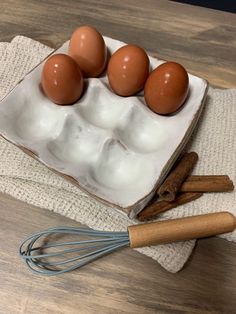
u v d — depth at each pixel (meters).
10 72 0.36
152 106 0.30
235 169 0.31
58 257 0.28
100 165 0.29
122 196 0.27
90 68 0.31
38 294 0.26
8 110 0.30
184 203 0.29
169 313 0.26
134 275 0.27
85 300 0.26
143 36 0.39
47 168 0.29
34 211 0.30
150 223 0.27
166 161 0.28
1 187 0.30
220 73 0.37
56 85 0.29
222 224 0.27
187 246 0.28
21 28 0.39
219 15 0.41
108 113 0.31
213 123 0.33
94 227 0.29
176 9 0.41
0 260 0.27
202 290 0.27
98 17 0.40
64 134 0.30
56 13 0.40
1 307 0.26
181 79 0.29
